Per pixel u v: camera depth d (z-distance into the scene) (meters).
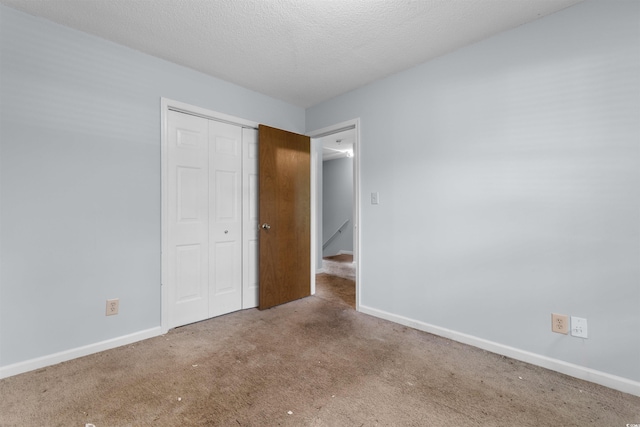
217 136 2.70
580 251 1.70
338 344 2.14
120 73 2.11
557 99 1.77
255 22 1.86
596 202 1.65
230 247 2.81
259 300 2.90
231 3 1.68
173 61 2.35
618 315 1.60
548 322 1.81
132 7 1.71
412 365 1.85
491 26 1.91
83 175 1.96
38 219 1.80
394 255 2.58
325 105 3.22
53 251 1.85
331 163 7.10
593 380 1.66
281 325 2.51
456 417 1.38
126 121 2.14
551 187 1.79
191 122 2.52
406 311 2.51
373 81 2.73
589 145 1.67
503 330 1.99
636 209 1.54
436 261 2.31
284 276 3.10
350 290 3.64
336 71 2.53
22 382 1.64
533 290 1.86
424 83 2.37
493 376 1.72
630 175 1.56
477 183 2.09
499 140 1.99
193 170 2.54
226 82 2.72
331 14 1.78
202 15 1.79
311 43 2.10
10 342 1.71
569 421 1.35
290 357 1.95
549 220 1.80
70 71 1.91
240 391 1.58
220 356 1.96
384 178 2.65
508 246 1.96
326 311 2.87
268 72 2.55
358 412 1.41
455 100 2.20
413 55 2.27
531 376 1.72
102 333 2.03
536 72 1.84
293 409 1.44
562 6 1.71
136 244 2.19
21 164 1.75
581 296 1.70
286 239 3.12
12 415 1.37
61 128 1.88
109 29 1.93
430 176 2.34
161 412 1.41
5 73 1.70
